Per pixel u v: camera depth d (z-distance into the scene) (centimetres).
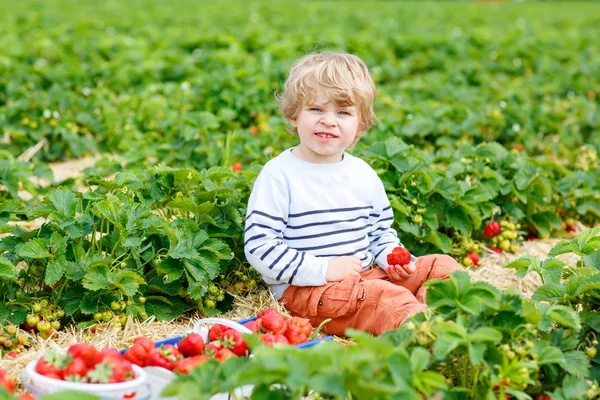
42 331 344
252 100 764
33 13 1341
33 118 696
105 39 1077
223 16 1453
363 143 613
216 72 844
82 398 234
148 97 764
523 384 277
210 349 297
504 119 735
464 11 1856
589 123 788
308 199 360
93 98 772
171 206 404
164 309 378
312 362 235
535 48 1188
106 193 418
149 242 390
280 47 1014
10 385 253
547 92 921
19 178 516
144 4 1720
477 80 980
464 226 474
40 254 347
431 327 281
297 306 364
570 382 283
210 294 385
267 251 351
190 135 607
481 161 532
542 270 347
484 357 281
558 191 539
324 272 351
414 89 866
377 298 346
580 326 296
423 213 465
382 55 1116
